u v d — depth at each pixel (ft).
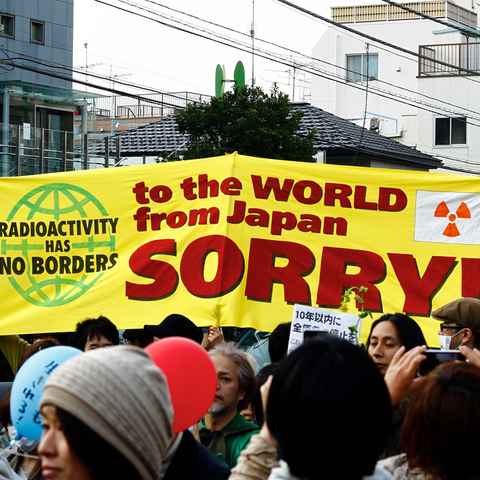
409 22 120.57
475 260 19.52
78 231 20.92
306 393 6.03
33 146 59.16
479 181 19.75
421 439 7.45
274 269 19.45
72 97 71.00
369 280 19.52
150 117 120.16
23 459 11.60
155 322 19.65
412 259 19.63
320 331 14.34
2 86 65.92
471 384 7.44
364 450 6.06
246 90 51.44
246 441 12.47
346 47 123.54
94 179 20.98
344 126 78.69
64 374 5.63
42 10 71.10
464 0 130.93
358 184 19.89
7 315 20.77
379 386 6.23
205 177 20.08
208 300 19.33
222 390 12.85
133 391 5.67
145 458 5.65
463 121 96.17
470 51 96.27
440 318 15.53
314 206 19.83
